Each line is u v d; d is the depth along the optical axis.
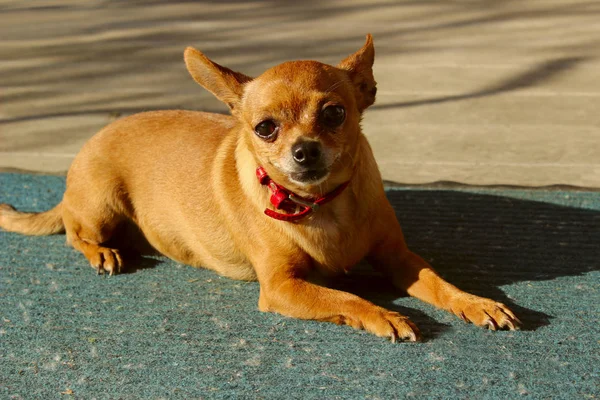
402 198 1.23
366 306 1.03
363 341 1.01
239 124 1.13
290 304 1.05
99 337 1.04
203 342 1.02
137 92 1.57
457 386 0.96
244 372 0.99
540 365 0.97
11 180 1.32
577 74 1.55
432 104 1.46
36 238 1.21
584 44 1.77
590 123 1.38
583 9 2.14
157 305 1.08
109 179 1.17
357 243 1.08
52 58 1.88
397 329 1.01
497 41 1.83
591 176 1.25
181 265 1.16
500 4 2.26
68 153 1.38
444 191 1.24
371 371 0.98
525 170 1.27
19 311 1.07
